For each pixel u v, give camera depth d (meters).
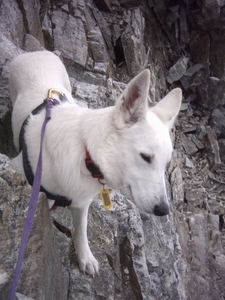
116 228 0.85
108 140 0.56
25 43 1.22
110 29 1.79
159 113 0.60
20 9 1.26
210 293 1.23
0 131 0.79
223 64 2.08
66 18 1.54
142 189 0.55
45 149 0.60
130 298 0.84
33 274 0.51
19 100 0.72
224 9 2.02
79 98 1.24
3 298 0.43
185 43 2.20
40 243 0.54
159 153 0.55
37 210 0.53
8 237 0.49
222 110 2.02
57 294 0.63
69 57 1.42
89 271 0.72
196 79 2.08
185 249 1.29
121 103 0.55
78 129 0.58
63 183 0.59
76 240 0.72
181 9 2.17
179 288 0.96
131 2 2.02
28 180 0.63
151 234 1.00
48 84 0.75
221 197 1.71
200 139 1.94
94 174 0.57
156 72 1.96
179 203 1.51
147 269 0.88
